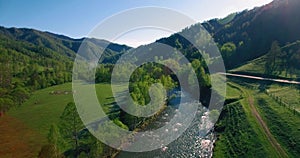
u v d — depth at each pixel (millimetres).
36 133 74062
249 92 93750
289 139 52281
